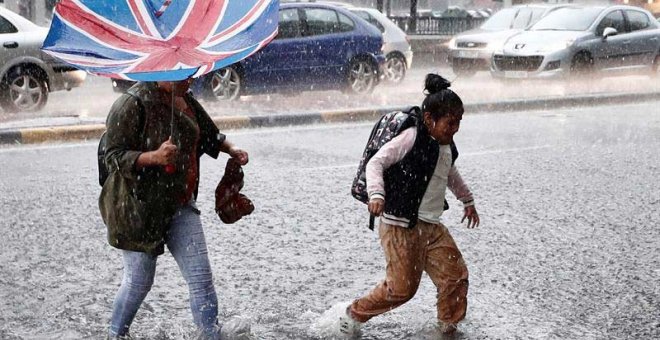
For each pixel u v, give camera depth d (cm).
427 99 536
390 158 530
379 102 1788
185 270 526
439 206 557
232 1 453
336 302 669
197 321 529
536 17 2427
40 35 1566
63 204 945
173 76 423
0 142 1295
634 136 1517
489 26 2477
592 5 2362
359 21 1908
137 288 529
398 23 3666
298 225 883
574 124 1659
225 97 1714
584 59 2191
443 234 569
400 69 2216
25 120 1409
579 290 702
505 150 1347
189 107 516
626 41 2269
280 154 1269
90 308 643
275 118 1539
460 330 606
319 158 1244
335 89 1875
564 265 767
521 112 1838
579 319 638
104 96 1888
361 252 798
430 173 540
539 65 2147
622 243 841
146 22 442
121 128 488
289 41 1780
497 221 914
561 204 997
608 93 2030
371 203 516
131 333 591
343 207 960
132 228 504
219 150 538
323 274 736
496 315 641
